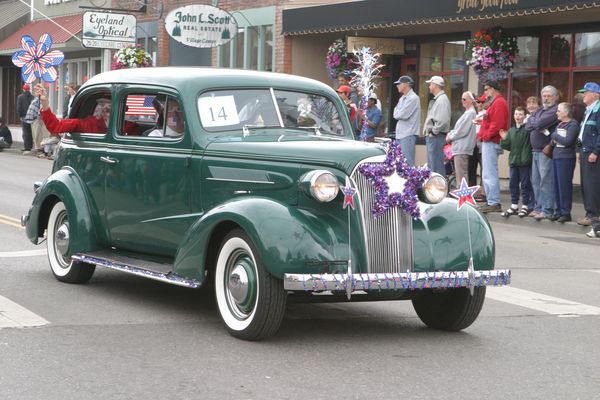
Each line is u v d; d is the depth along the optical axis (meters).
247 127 8.49
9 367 6.43
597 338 7.91
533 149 16.73
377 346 7.40
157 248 8.76
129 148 8.96
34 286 9.42
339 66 25.27
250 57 29.38
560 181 16.25
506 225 16.78
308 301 7.51
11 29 43.72
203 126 8.38
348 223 7.27
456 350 7.36
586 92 15.48
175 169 8.45
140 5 35.22
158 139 8.65
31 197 17.97
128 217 8.96
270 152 7.75
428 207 7.73
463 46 24.36
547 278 11.08
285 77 9.01
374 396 6.00
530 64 22.23
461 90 24.48
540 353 7.33
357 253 7.27
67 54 41.31
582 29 21.11
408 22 21.81
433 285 7.35
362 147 7.52
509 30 22.55
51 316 8.07
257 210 7.26
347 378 6.41
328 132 8.96
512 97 22.64
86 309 8.41
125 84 9.18
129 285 9.71
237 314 7.51
